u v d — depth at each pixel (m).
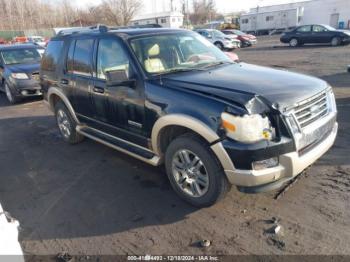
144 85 3.54
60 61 5.08
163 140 3.57
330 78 9.63
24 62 9.99
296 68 12.27
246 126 2.72
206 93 3.07
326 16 40.25
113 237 3.05
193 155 3.25
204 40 4.65
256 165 2.79
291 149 2.84
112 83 3.54
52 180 4.31
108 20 55.12
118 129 4.12
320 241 2.77
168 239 2.96
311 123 3.08
